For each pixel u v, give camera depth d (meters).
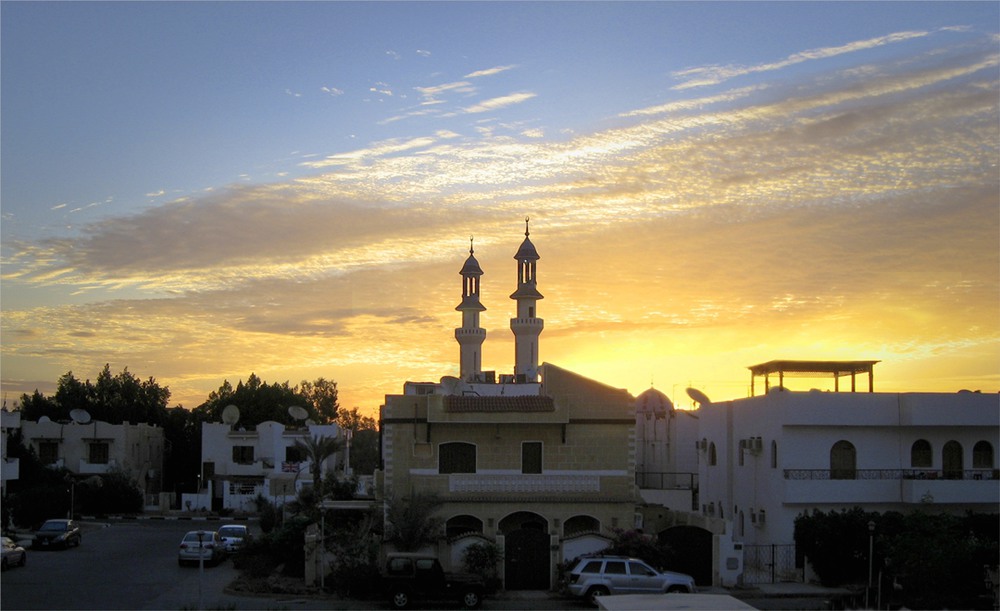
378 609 39.06
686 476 74.12
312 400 162.75
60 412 114.56
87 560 53.78
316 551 44.91
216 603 39.19
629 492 48.16
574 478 48.09
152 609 37.50
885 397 51.72
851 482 51.00
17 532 67.81
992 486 50.41
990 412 51.38
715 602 19.88
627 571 40.09
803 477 51.00
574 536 44.84
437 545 45.06
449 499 47.25
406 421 48.62
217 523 80.38
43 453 92.50
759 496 54.28
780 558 49.94
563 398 48.22
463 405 48.47
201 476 95.38
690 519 50.78
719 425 61.44
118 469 90.81
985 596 40.28
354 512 51.12
